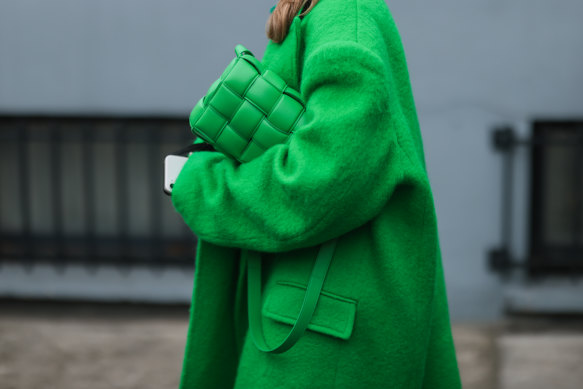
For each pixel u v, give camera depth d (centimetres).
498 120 380
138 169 418
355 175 122
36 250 421
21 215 425
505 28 374
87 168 409
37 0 387
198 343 155
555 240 405
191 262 414
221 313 155
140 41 387
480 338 374
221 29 382
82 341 369
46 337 375
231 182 135
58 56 390
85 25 387
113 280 417
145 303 421
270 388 133
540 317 399
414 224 136
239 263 155
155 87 389
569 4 371
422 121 382
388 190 129
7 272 420
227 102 135
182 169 146
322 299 133
